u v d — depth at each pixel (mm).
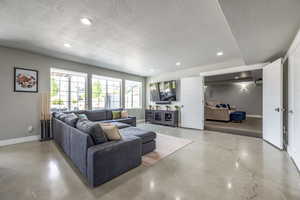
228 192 1553
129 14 1949
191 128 5105
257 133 4250
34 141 3465
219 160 2367
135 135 2562
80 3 1717
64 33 2512
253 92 8398
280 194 1511
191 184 1704
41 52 3480
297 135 2141
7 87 3168
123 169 1945
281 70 2848
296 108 2215
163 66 4945
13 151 2779
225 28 2326
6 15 1962
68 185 1668
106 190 1584
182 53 3576
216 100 9586
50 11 1881
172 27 2295
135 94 6727
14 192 1536
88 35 2590
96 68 4918
